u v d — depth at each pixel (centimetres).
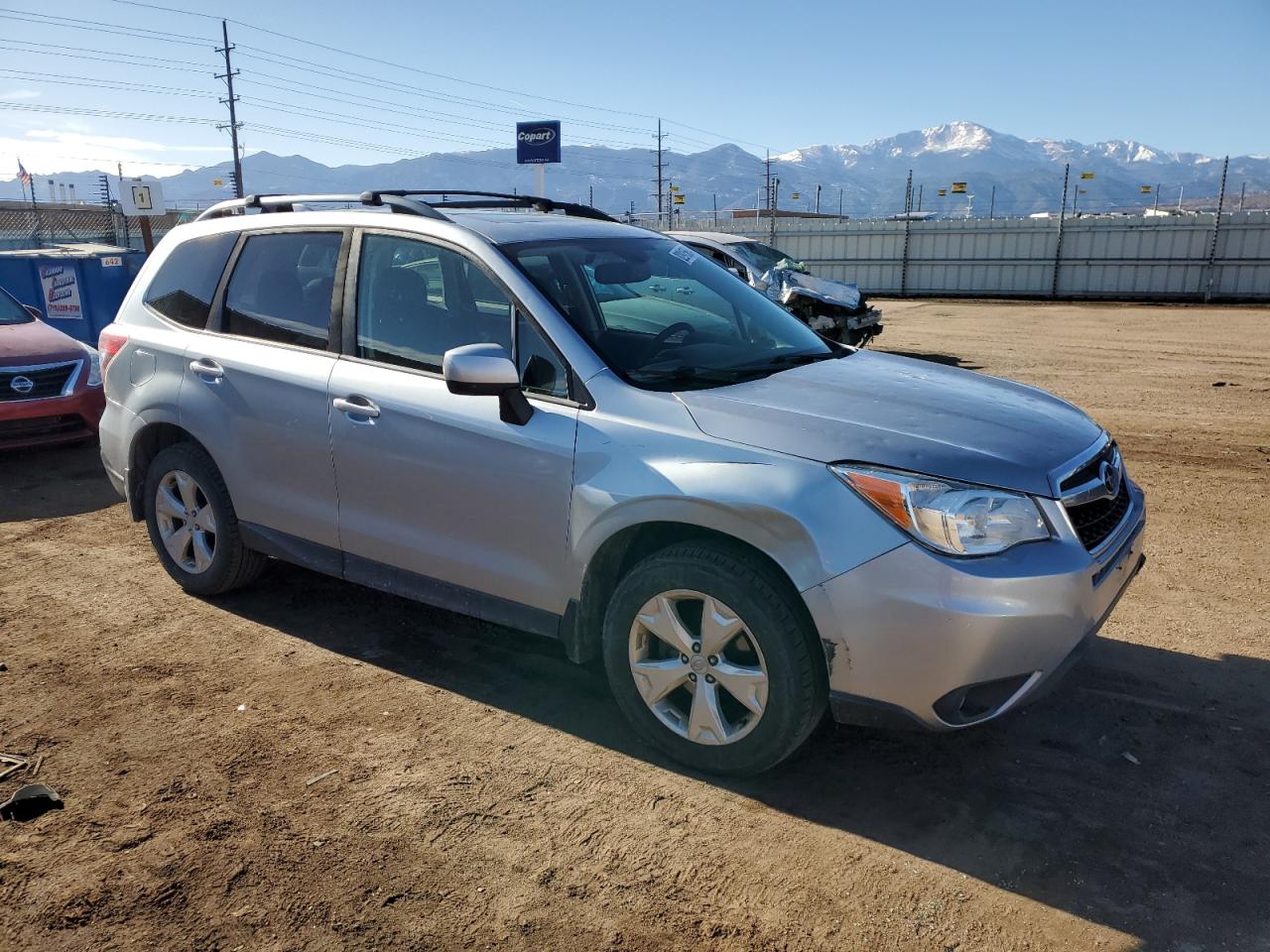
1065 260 2964
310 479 400
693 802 305
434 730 349
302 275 411
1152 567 514
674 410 313
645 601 317
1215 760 328
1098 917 253
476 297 358
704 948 243
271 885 266
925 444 291
